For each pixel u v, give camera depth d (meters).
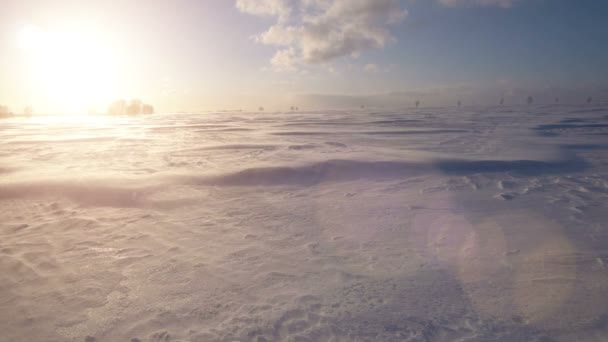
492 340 2.29
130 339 2.41
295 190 6.75
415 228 4.46
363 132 18.42
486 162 8.71
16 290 3.10
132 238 4.30
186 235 4.38
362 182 7.28
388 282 3.08
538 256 3.49
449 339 2.31
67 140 15.43
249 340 2.36
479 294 2.84
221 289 3.04
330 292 2.94
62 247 4.04
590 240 3.85
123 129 23.05
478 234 4.17
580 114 32.28
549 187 6.41
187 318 2.63
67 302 2.89
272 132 19.19
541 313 2.55
